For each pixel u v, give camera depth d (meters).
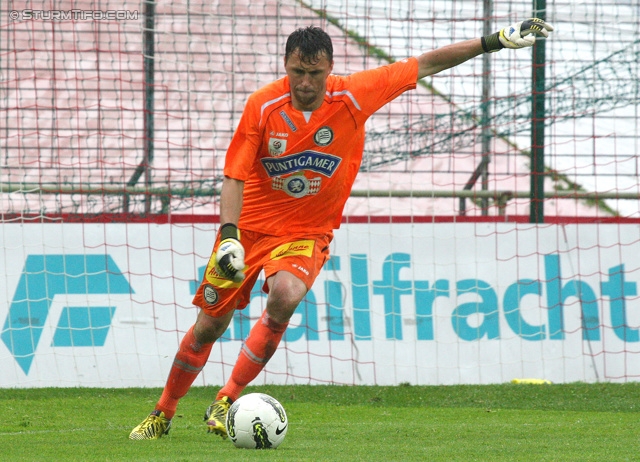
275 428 16.42
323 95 17.20
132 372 34.00
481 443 18.08
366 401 30.25
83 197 43.00
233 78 43.56
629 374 35.34
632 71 41.81
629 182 46.41
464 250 35.78
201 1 46.47
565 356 35.34
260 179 18.12
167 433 18.86
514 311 35.53
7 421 23.61
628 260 35.97
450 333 35.28
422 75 18.06
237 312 34.78
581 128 47.22
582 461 15.03
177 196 40.97
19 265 34.06
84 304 34.16
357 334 34.94
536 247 35.91
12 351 33.50
